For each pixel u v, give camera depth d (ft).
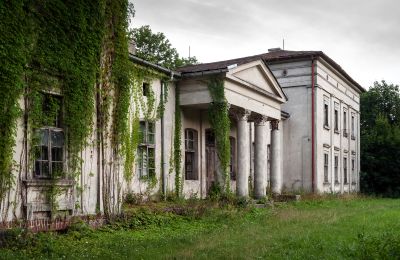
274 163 87.30
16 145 39.34
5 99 37.83
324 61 105.40
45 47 41.55
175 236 43.06
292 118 103.35
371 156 137.39
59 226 42.19
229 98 67.46
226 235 43.19
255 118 79.46
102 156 47.57
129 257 32.42
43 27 41.42
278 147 87.30
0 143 37.52
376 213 66.85
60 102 43.98
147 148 61.36
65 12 43.47
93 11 46.55
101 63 47.70
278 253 34.12
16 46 38.70
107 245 36.91
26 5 39.83
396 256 31.89
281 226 50.11
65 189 43.34
